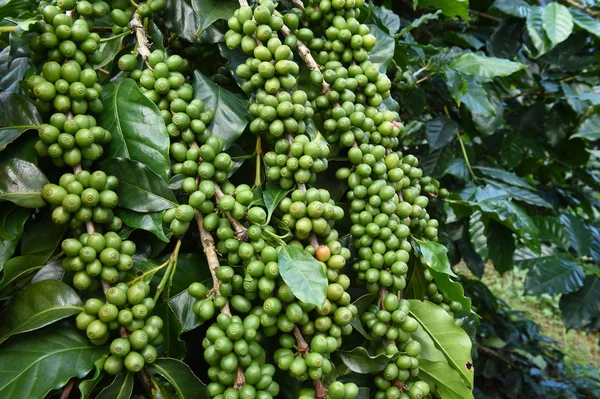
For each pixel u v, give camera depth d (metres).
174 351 0.55
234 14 0.58
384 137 0.61
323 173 0.64
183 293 0.57
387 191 0.58
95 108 0.55
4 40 0.68
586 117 1.12
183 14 0.63
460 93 0.91
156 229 0.55
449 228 1.05
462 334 0.59
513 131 1.20
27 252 0.54
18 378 0.49
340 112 0.59
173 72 0.58
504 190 0.93
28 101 0.54
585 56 1.09
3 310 0.52
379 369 0.56
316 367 0.51
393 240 0.58
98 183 0.52
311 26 0.64
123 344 0.50
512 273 3.42
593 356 2.73
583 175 1.28
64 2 0.56
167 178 0.55
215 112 0.60
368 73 0.61
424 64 0.95
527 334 1.86
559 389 1.75
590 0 1.07
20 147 0.54
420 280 0.65
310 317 0.55
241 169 0.64
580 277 1.04
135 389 0.55
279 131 0.56
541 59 1.12
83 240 0.52
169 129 0.56
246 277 0.53
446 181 1.13
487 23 1.26
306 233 0.55
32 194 0.52
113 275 0.51
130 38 0.62
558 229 1.06
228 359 0.50
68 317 0.52
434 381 0.60
